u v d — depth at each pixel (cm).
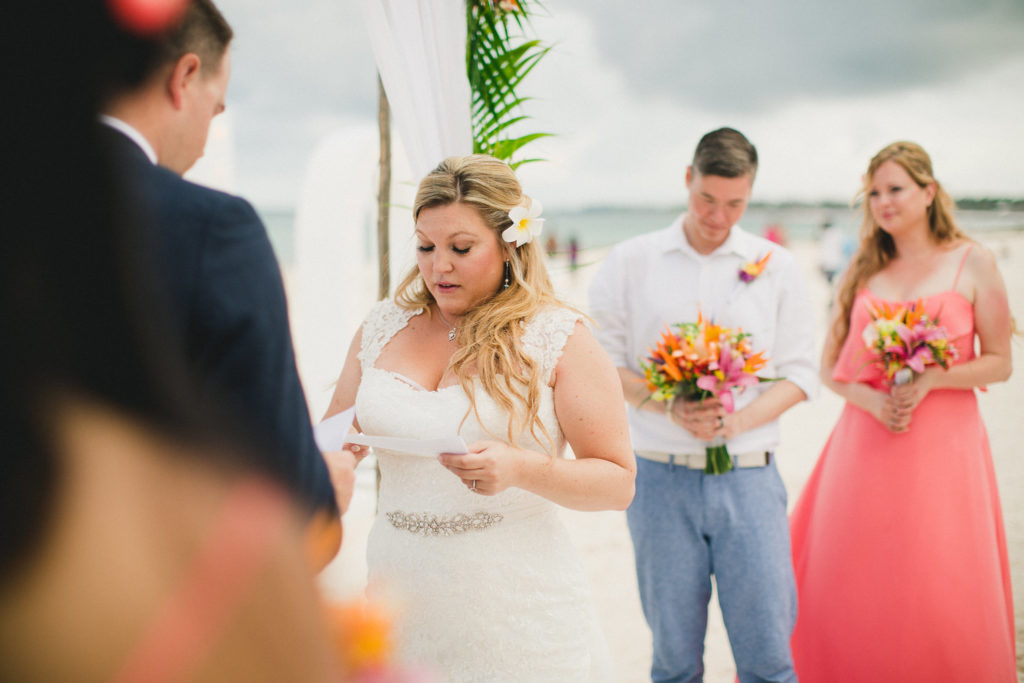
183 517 43
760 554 247
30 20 44
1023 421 758
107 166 45
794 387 260
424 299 190
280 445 97
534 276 180
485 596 165
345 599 85
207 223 100
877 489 271
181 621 42
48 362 39
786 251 270
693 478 254
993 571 259
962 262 267
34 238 41
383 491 180
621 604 391
